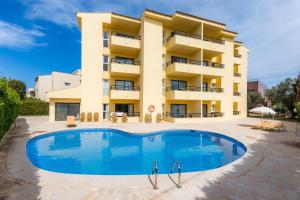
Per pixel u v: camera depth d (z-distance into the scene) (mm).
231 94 27016
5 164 6402
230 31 26578
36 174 5570
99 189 4691
